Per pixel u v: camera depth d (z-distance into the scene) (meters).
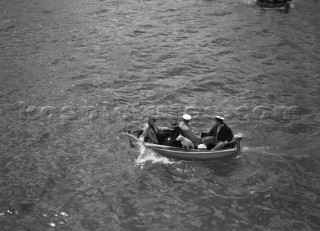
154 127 14.26
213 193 12.45
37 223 11.05
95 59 22.84
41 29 27.31
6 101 17.83
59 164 13.71
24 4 32.84
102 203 11.90
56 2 33.78
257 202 12.12
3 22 28.36
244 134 15.82
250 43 26.08
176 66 22.19
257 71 21.91
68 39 25.70
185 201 12.07
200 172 13.38
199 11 32.84
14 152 14.27
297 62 23.33
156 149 13.96
